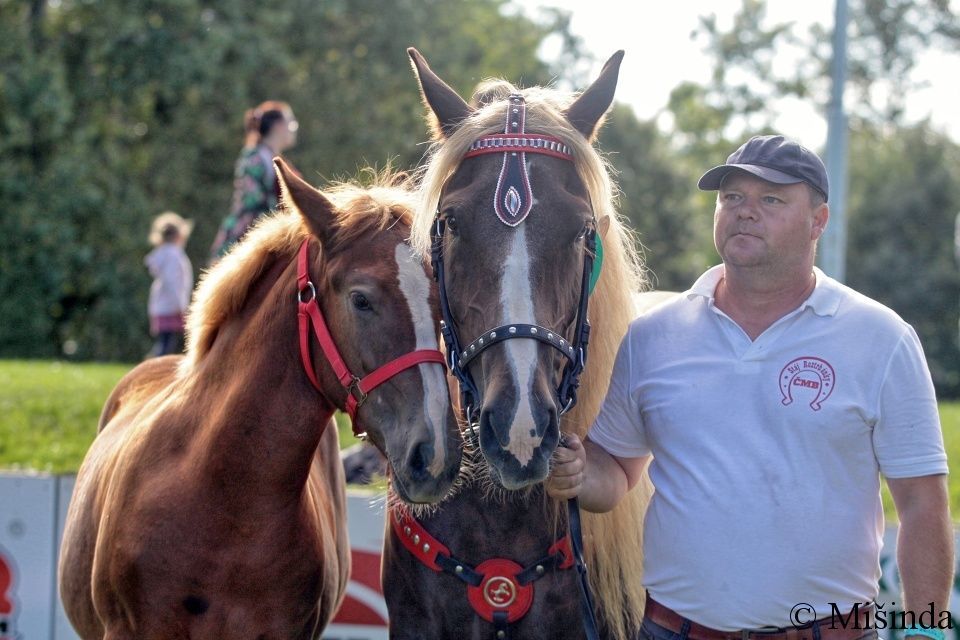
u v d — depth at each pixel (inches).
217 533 151.1
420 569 152.3
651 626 141.2
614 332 151.6
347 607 242.8
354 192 153.6
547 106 140.8
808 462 130.1
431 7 1139.9
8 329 912.3
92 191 900.6
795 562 129.9
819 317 132.8
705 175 136.1
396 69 1070.4
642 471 155.7
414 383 136.9
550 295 129.1
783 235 131.2
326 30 1057.5
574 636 153.1
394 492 150.6
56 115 880.3
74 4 933.2
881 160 1679.4
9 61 890.1
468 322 131.1
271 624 156.0
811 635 131.2
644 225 1531.7
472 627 150.5
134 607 152.9
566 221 131.0
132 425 174.9
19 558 251.6
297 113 1008.9
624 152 1560.0
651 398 140.2
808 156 131.8
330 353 145.7
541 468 122.0
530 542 149.8
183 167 976.3
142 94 933.2
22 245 897.5
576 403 151.3
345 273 142.6
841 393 129.4
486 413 124.2
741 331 135.9
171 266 510.9
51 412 382.0
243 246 164.2
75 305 990.4
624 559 156.5
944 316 1460.4
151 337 959.6
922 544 127.3
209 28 934.4
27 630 251.3
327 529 174.2
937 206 1566.2
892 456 129.0
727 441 133.1
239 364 154.6
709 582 132.8
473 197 132.0
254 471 151.1
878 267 1493.6
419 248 139.0
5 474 252.8
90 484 178.7
